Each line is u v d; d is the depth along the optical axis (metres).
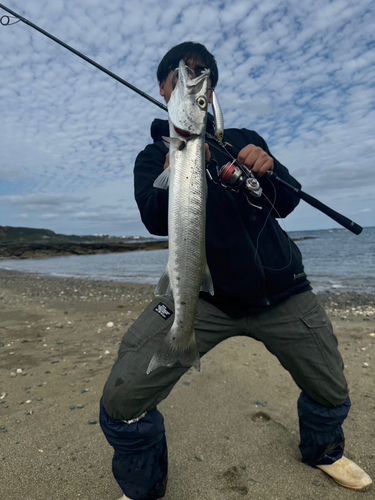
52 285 13.51
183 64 1.61
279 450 2.28
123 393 1.56
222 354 4.16
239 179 1.67
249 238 1.78
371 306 7.34
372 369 3.60
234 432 2.52
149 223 1.84
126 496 1.72
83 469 2.10
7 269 27.06
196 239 1.52
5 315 7.09
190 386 3.31
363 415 2.68
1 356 4.33
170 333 1.56
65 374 3.69
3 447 2.33
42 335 5.38
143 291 10.97
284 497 1.85
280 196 1.96
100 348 4.61
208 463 2.17
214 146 1.90
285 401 2.98
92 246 57.56
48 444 2.37
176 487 1.95
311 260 20.61
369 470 2.05
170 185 1.53
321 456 1.97
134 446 1.62
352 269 15.09
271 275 1.78
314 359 1.82
